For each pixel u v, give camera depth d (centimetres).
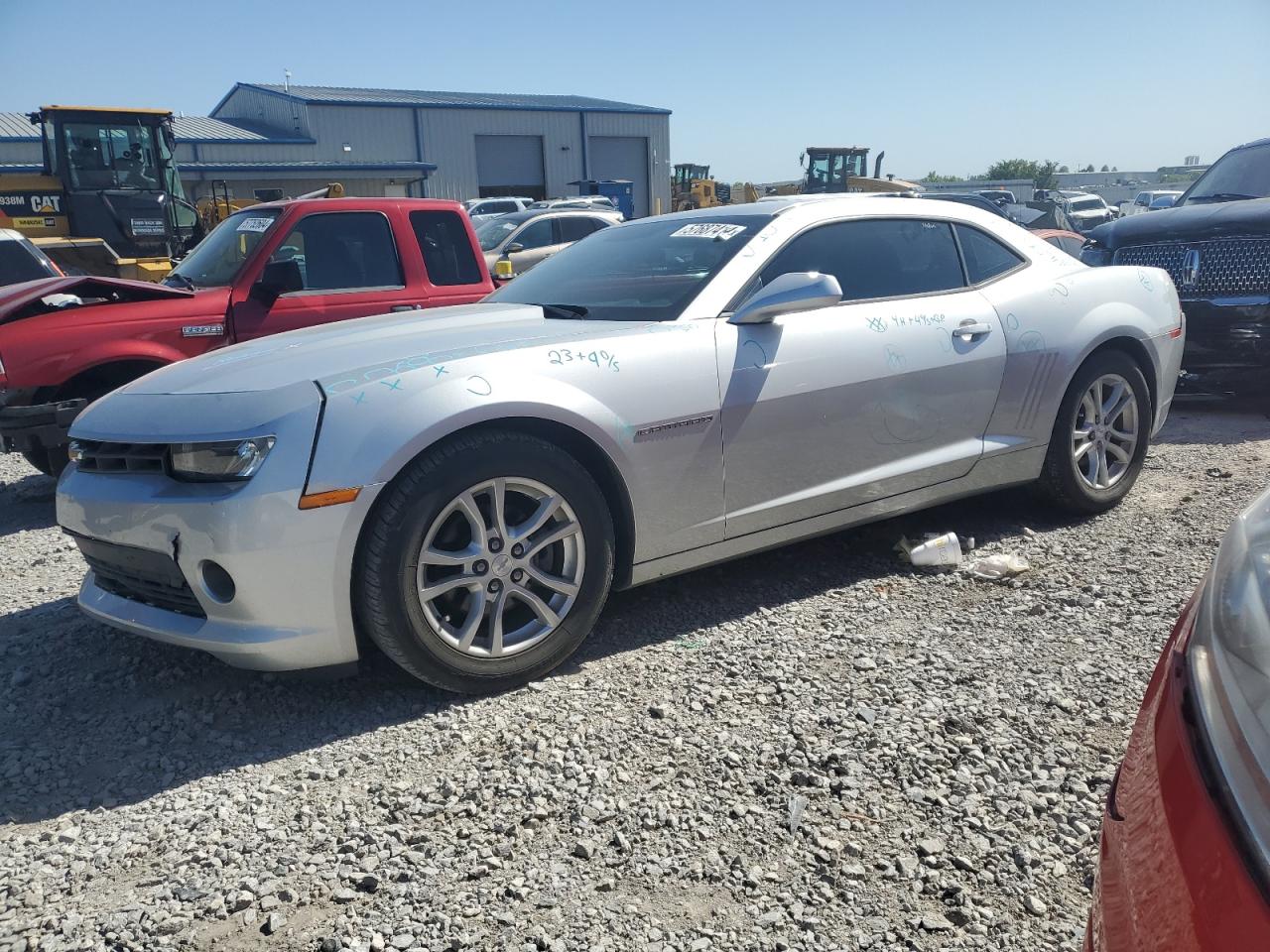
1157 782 119
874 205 415
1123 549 420
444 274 693
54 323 559
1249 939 95
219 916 215
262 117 4456
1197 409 730
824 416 367
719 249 380
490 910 213
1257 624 115
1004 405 421
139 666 344
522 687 315
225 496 278
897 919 208
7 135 3353
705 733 282
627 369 326
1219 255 678
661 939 204
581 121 4794
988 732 278
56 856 237
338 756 279
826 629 350
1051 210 1756
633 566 337
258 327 618
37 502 619
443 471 290
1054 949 198
